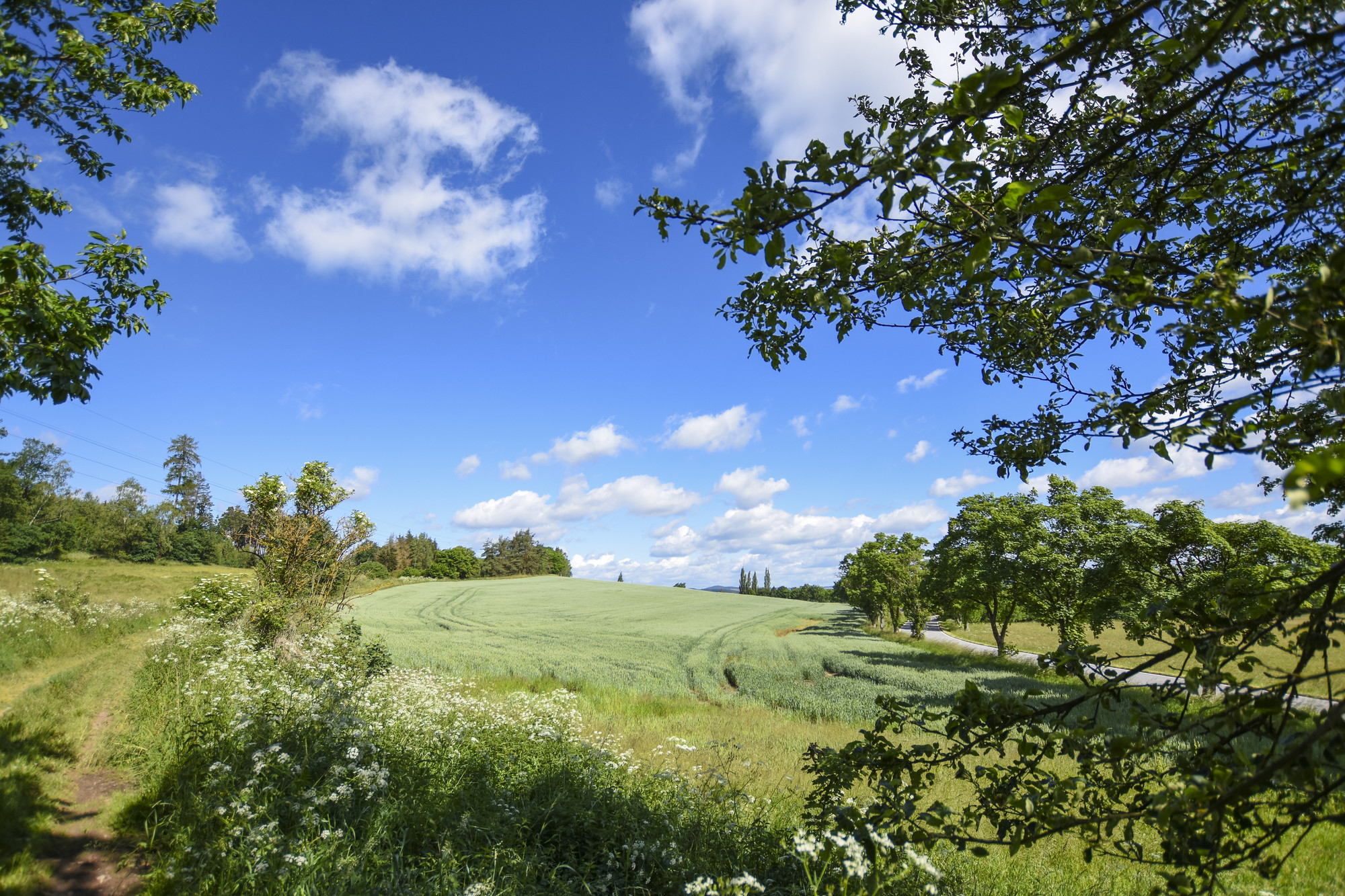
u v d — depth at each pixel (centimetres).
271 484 1633
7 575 2578
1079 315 371
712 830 555
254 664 1065
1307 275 310
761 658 3241
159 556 7175
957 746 332
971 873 582
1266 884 610
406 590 7512
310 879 426
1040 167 347
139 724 824
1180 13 269
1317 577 230
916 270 312
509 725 845
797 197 214
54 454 7131
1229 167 307
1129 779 292
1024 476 374
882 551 5556
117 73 554
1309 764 205
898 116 375
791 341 412
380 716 830
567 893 445
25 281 448
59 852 513
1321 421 279
